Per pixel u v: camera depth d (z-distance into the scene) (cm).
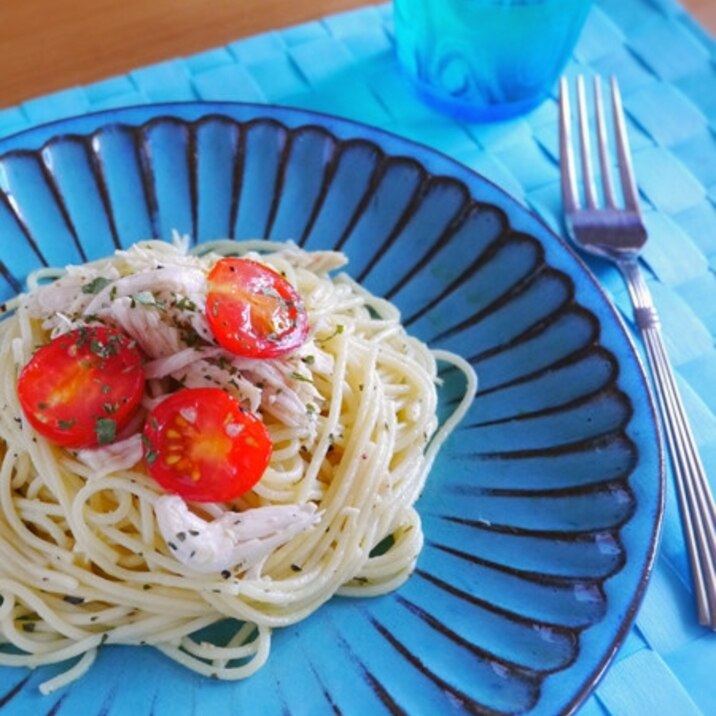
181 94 37
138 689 23
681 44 41
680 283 32
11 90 37
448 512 26
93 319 25
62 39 39
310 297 29
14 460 25
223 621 25
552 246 29
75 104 36
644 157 36
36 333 27
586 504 25
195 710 22
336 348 28
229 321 24
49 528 25
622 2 42
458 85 36
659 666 23
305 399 26
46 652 24
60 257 30
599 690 23
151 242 30
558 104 37
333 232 32
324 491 26
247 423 24
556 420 27
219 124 32
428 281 31
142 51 38
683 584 25
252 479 23
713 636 24
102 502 25
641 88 39
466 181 31
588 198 34
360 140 32
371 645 23
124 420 24
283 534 24
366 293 31
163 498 23
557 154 36
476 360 29
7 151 31
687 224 34
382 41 40
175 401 23
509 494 26
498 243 30
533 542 25
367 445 27
